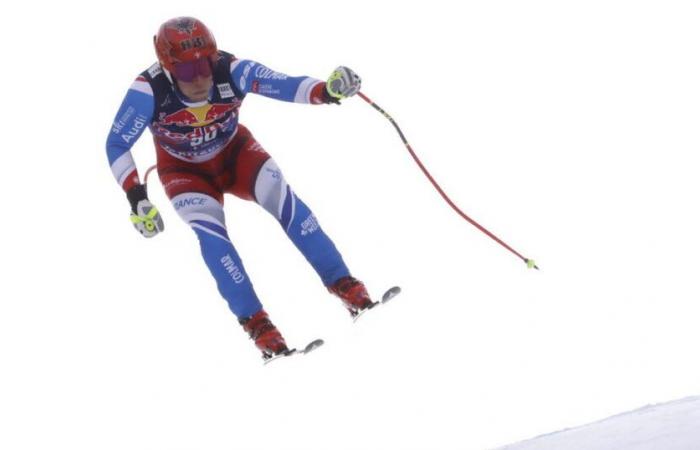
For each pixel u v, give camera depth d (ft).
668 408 60.23
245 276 63.21
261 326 62.03
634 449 50.11
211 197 65.87
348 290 62.75
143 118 62.75
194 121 64.28
